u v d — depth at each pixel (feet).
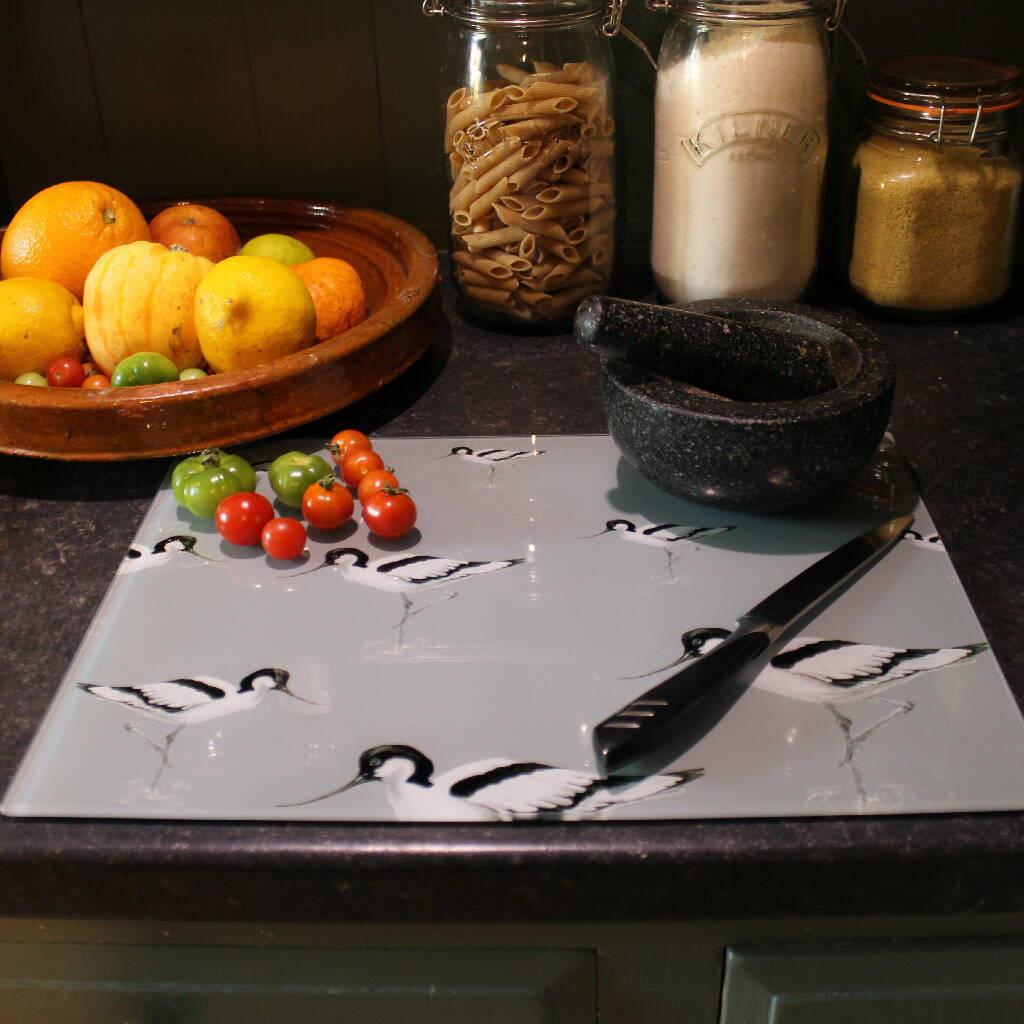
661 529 2.51
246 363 2.93
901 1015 1.98
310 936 1.93
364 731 1.97
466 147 3.17
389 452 2.85
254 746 1.95
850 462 2.36
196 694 2.07
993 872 1.77
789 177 3.20
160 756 1.93
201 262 3.08
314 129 3.81
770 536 2.48
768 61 3.05
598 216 3.33
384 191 3.94
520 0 3.04
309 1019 2.03
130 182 3.91
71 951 1.97
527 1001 1.97
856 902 1.81
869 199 3.31
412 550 2.47
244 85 3.72
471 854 1.76
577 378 3.20
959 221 3.23
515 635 2.19
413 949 1.95
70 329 3.07
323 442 2.92
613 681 2.06
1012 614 2.21
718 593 2.29
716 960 1.96
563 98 3.06
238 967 1.98
